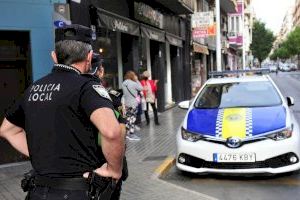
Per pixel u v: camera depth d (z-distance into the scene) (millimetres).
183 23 30641
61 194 3293
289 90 40375
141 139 14922
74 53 3518
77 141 3332
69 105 3330
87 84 3381
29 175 3508
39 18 12125
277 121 9188
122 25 17078
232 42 59625
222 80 11344
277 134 8906
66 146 3322
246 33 80812
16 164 11477
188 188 8906
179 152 9414
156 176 9688
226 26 57719
